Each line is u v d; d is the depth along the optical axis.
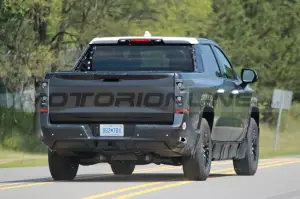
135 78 29.31
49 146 30.16
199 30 89.56
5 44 83.31
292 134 99.94
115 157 30.20
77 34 83.69
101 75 29.45
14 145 85.69
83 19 83.88
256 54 104.69
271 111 103.25
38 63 82.00
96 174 36.22
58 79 29.81
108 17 84.06
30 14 82.94
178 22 86.19
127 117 29.36
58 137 29.70
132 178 33.03
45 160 60.53
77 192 26.00
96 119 29.53
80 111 29.58
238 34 104.38
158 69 32.19
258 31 105.62
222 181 30.64
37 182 30.30
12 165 48.88
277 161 43.38
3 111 87.25
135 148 29.44
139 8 84.25
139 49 32.31
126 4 83.88
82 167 41.41
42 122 29.91
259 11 105.19
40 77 83.69
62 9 83.38
